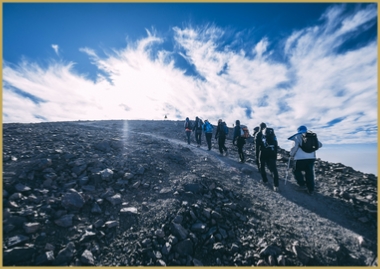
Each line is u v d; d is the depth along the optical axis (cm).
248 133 741
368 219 378
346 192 473
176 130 1628
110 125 1598
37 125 974
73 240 286
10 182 369
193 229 352
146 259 285
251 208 430
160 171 562
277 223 379
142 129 1548
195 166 653
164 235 329
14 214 299
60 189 391
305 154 493
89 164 509
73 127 1081
